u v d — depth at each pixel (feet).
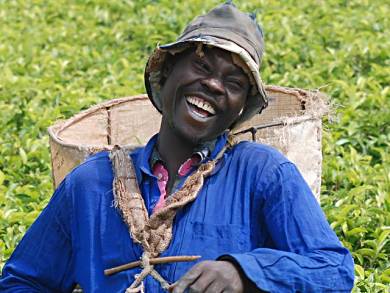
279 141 18.19
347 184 25.36
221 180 12.42
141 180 12.80
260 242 12.35
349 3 48.14
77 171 13.08
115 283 12.38
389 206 23.15
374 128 29.63
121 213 12.54
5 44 41.68
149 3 48.85
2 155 28.17
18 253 13.34
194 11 46.19
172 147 12.75
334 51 37.96
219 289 11.25
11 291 13.14
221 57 12.31
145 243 12.19
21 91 33.99
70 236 13.11
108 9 48.75
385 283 19.70
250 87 12.66
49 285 13.26
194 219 12.23
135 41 42.24
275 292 11.40
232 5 12.69
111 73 36.73
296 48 38.93
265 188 12.25
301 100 20.74
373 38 40.42
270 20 43.62
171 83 12.55
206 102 12.35
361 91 33.24
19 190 24.47
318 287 11.64
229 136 12.80
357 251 20.98
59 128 19.44
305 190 12.35
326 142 26.96
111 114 21.24
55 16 48.14
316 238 12.03
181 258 11.93
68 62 38.29
